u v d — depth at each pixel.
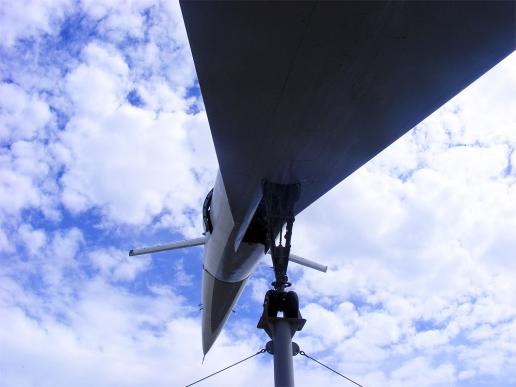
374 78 6.91
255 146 8.59
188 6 5.78
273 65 6.70
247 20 5.96
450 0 5.58
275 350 8.85
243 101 7.42
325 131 8.14
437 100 7.40
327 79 6.94
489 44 6.30
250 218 11.27
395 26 6.02
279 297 9.27
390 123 7.95
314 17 5.89
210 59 6.62
